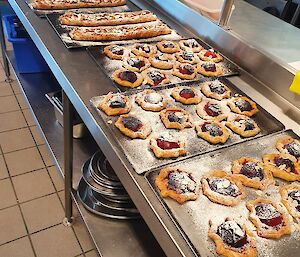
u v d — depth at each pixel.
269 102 0.70
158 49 0.86
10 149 1.22
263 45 0.80
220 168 0.54
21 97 1.48
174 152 0.55
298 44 0.83
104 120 0.60
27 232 0.96
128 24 0.98
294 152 0.58
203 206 0.48
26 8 1.00
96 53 0.81
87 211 0.87
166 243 0.44
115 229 0.83
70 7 1.04
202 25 0.92
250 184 0.52
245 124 0.63
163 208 0.47
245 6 1.02
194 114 0.66
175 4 1.01
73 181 0.95
